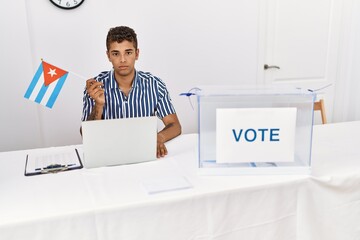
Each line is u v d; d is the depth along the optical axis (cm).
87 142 114
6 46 204
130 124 117
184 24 249
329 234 114
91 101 154
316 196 109
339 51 307
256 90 110
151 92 163
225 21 260
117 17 230
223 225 101
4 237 83
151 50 244
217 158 108
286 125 107
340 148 137
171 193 97
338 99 317
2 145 217
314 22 291
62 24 218
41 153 134
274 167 109
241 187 101
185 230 98
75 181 106
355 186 113
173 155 130
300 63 295
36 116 220
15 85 211
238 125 106
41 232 86
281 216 107
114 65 149
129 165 120
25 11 204
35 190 100
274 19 277
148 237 95
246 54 272
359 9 297
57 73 129
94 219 89
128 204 91
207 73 264
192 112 265
